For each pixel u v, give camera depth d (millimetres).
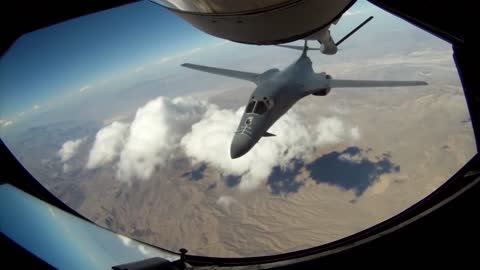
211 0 7234
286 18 7777
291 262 6555
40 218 6402
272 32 8336
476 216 5613
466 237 5555
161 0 8141
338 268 6180
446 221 5777
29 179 7352
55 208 7008
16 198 6586
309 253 6730
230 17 7750
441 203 5988
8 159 7219
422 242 5781
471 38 6590
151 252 6992
